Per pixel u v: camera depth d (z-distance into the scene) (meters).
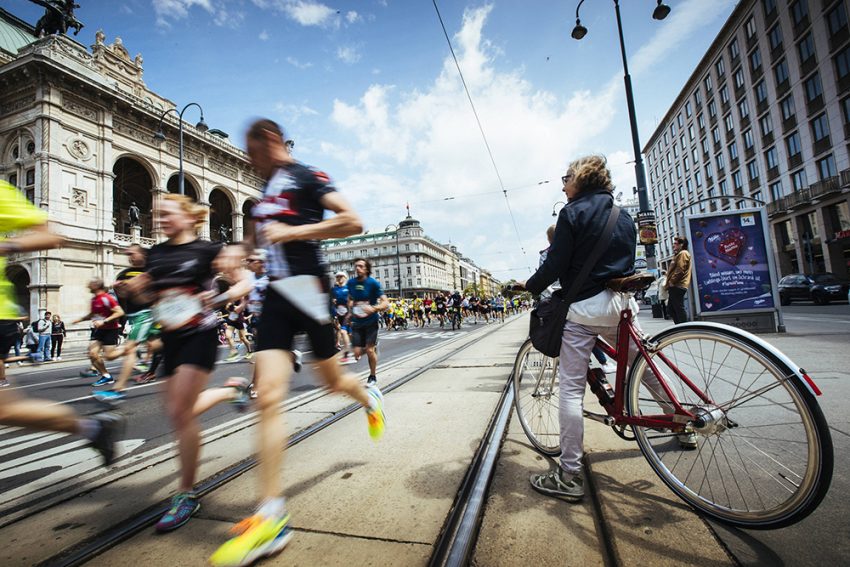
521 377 2.62
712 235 6.85
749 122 30.09
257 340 1.68
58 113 23.25
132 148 27.17
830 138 23.08
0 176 23.81
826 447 1.30
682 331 1.71
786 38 25.64
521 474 2.03
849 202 22.36
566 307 1.88
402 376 4.99
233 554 1.34
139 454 2.77
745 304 6.70
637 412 1.87
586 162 1.97
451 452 2.32
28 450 3.03
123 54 30.27
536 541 1.45
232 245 2.02
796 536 1.40
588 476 1.95
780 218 27.56
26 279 23.56
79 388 6.07
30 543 1.58
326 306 1.81
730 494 1.64
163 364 1.88
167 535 1.61
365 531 1.54
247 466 2.27
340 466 2.20
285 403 3.91
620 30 10.69
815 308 15.21
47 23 26.22
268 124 1.84
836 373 3.55
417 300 24.23
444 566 1.30
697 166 39.00
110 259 24.69
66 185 23.34
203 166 32.16
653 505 1.64
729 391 1.60
